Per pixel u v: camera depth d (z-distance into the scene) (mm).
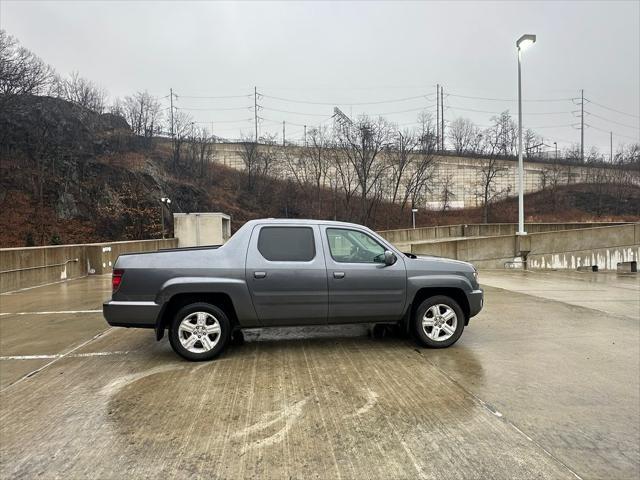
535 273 14859
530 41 17188
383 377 4387
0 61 36688
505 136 64625
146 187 42250
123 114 55125
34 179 36781
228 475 2658
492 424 3352
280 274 4973
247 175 57688
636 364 4895
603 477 2662
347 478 2627
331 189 56656
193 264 4891
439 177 58281
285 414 3518
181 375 4477
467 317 5719
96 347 5707
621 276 13977
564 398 3891
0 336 6398
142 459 2844
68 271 14641
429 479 2617
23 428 3312
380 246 5406
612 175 56812
